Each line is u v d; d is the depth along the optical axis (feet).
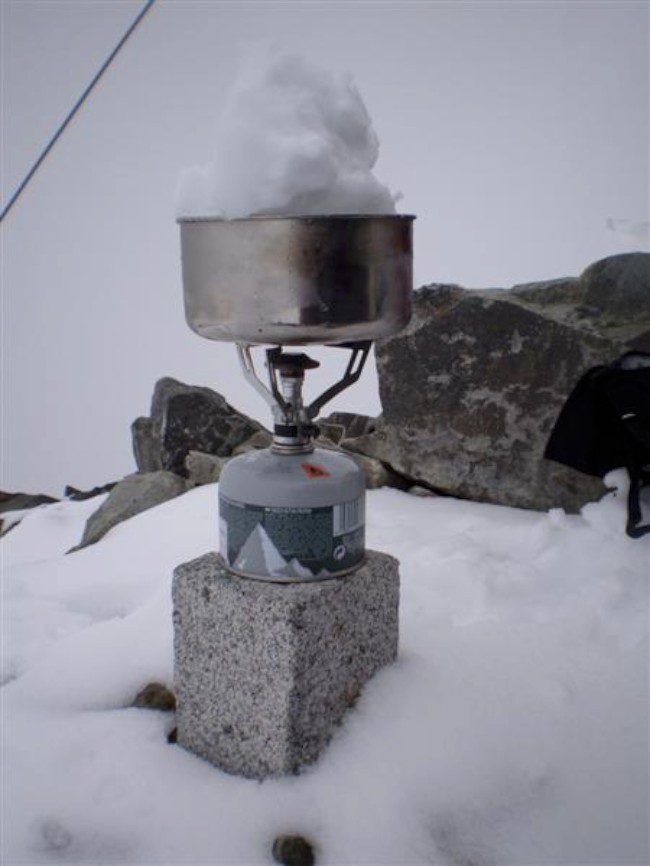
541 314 3.43
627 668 2.38
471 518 3.38
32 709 2.45
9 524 4.98
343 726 2.15
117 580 3.28
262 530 2.04
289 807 2.00
